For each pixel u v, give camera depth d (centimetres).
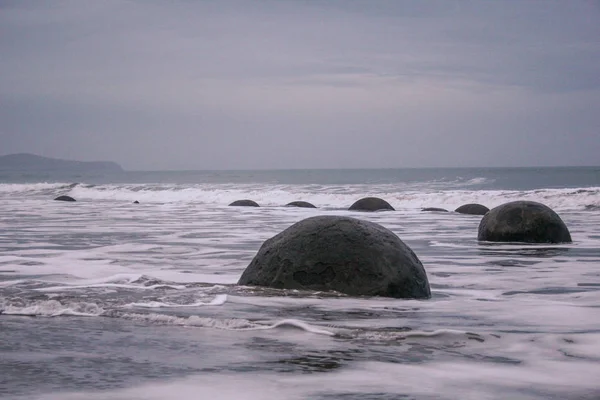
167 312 661
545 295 829
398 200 3491
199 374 436
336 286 795
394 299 775
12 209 3022
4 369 443
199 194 4238
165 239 1608
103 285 821
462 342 539
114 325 595
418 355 495
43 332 562
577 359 486
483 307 723
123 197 4538
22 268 1053
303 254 818
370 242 813
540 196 3278
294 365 462
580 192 3356
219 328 585
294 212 2780
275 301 737
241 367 455
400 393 402
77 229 1911
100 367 450
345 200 3675
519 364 471
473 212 2694
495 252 1345
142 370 444
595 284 927
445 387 415
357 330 578
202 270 1062
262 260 842
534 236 1540
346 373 443
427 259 1230
